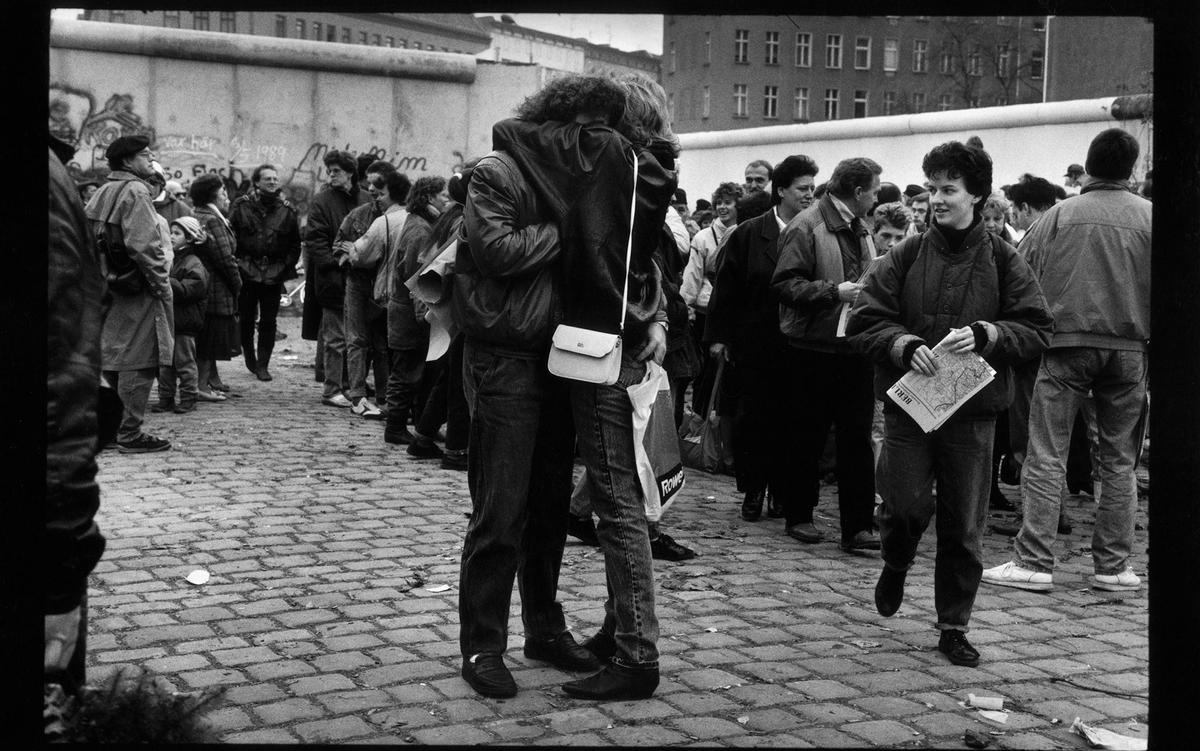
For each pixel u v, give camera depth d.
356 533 6.36
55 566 2.85
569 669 4.34
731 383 7.83
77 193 2.89
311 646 4.54
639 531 4.10
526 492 4.11
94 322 2.90
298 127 18.59
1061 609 5.50
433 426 8.49
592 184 3.97
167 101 17.89
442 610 5.04
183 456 8.41
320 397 11.57
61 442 2.83
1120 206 5.81
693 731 3.82
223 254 10.97
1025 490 5.90
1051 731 3.96
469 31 70.19
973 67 59.66
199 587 5.29
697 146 20.08
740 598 5.41
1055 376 5.84
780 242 6.50
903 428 4.71
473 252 3.94
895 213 7.10
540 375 4.08
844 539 6.36
